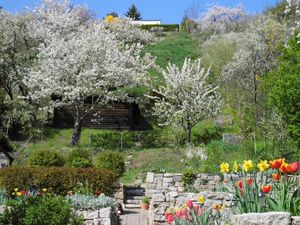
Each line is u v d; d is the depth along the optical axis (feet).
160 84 117.19
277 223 18.33
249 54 105.09
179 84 98.94
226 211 26.48
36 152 66.80
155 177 64.34
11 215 34.06
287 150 69.67
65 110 106.52
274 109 75.15
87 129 104.63
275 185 22.62
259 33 106.42
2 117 98.94
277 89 66.49
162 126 107.76
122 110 106.83
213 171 67.62
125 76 99.55
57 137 100.22
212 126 100.12
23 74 104.12
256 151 72.79
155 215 46.55
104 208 45.50
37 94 97.14
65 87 95.40
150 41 169.78
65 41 108.27
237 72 106.32
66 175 56.85
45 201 35.24
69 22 119.65
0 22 109.40
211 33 187.01
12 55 107.65
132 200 62.59
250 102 87.92
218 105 97.86
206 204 43.24
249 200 21.45
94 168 58.95
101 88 103.71
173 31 197.26
